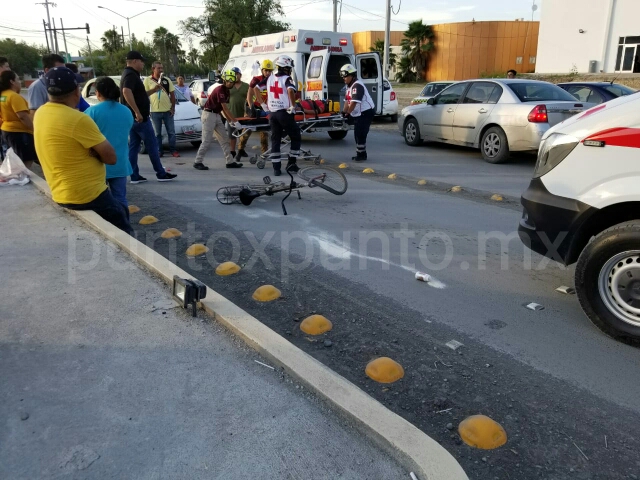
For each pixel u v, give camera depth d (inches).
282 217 247.4
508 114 370.9
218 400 100.3
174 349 117.1
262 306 154.2
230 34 1756.9
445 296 161.5
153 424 93.6
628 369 122.4
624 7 1306.6
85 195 199.2
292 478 82.0
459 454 96.0
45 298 141.2
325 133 594.2
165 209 262.5
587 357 127.5
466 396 112.8
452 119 424.5
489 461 94.2
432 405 109.7
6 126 304.7
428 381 117.9
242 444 89.0
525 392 114.2
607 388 115.4
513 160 405.4
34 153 313.4
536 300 158.9
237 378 107.1
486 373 121.2
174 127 437.4
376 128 637.9
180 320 130.0
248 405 99.0
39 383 105.0
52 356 114.2
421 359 126.6
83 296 142.4
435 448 85.5
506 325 143.4
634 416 106.6
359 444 89.4
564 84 473.7
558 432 102.0
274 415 96.3
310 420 95.1
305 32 518.6
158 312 133.9
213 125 363.6
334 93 548.7
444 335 138.1
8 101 295.9
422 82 1980.8
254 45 583.8
